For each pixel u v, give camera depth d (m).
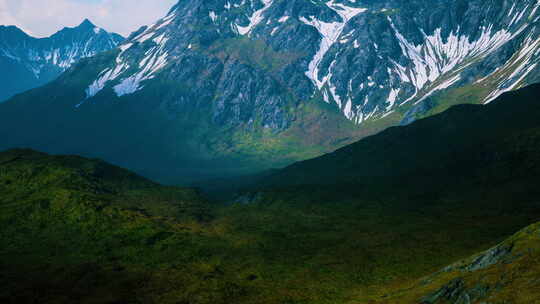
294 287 126.25
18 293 119.06
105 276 137.38
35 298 116.88
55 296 119.12
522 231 81.75
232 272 143.62
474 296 67.81
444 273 95.94
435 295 77.44
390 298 94.81
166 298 120.75
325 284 126.06
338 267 140.00
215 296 121.62
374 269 133.88
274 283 131.25
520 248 75.12
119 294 122.31
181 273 141.75
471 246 141.62
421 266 129.75
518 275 65.75
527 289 60.03
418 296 84.75
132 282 132.88
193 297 121.19
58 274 136.75
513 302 58.25
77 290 124.75
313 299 114.94
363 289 117.81
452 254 136.50
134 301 118.06
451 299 72.69
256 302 116.56
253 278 137.00
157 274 140.75
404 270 128.62
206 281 133.75
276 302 114.88
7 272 135.12
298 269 142.38
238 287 129.00
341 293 117.19
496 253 80.88
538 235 75.75
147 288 128.25
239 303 116.62
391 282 119.75
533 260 67.94
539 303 54.22
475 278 73.25
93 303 114.56
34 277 132.62
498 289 64.88
